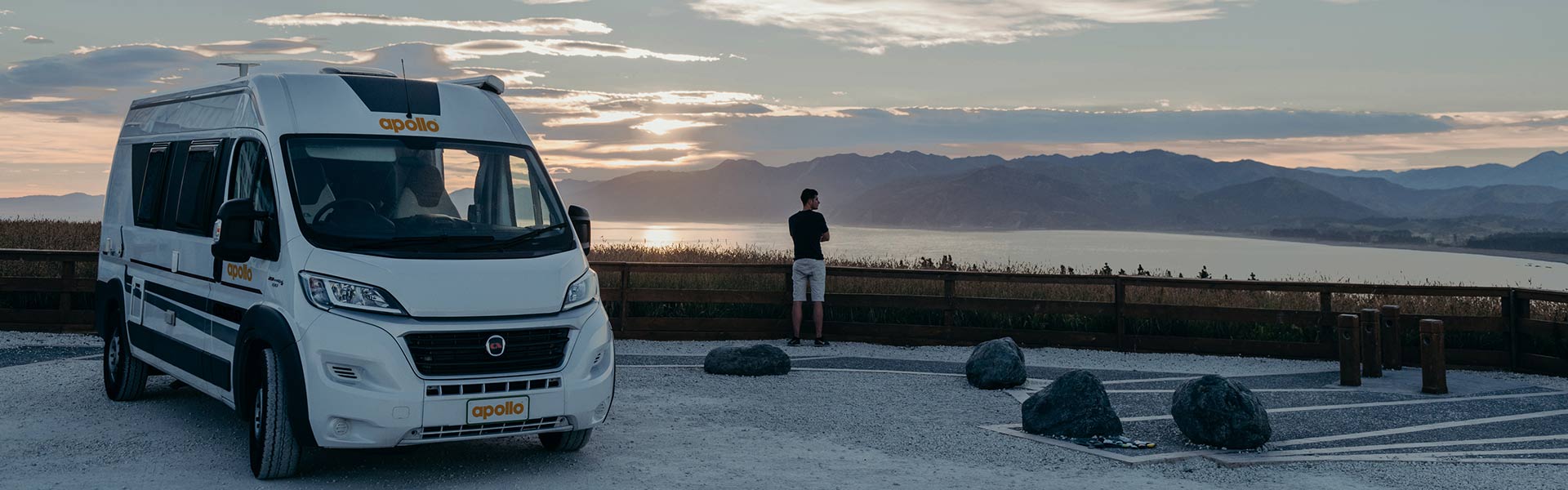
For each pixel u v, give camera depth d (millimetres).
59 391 9227
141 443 7234
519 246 6539
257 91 6895
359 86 7078
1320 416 9031
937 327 14289
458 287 6027
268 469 6156
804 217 13859
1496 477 6676
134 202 8742
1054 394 8102
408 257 6090
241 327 6402
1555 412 9328
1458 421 8852
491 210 6801
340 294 5875
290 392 5922
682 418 8570
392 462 6828
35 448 7055
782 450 7414
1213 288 13633
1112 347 13891
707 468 6793
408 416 5766
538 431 6207
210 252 7098
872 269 14609
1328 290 13320
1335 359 13070
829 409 9148
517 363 6086
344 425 5820
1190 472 6848
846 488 6293
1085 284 14023
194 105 8055
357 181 6500
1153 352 13742
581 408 6293
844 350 13711
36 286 13438
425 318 5891
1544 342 12344
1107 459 7203
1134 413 9094
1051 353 13625
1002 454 7348
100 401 8797
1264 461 7074
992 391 10305
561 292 6367
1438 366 10375
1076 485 6426
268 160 6531
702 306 15133
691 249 20875
